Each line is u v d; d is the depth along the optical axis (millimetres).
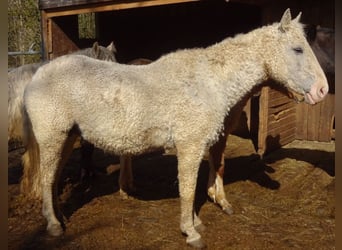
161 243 3627
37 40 10984
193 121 3416
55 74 3613
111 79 3539
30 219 4113
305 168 5902
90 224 4004
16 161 6258
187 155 3473
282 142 7160
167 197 4785
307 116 7527
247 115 7988
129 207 4453
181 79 3498
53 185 3871
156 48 10195
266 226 4012
